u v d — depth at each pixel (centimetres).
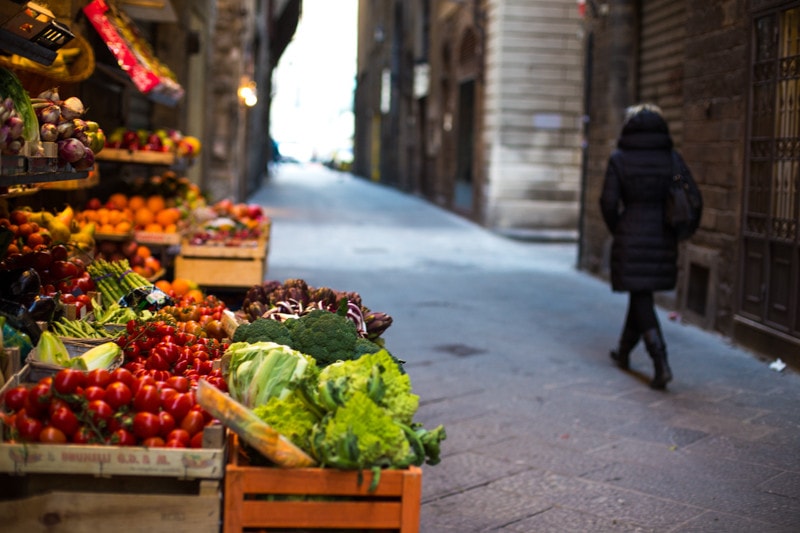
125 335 399
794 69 740
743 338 826
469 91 2366
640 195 700
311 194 3372
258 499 293
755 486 494
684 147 968
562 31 2025
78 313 431
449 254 1588
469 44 2320
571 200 2059
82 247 604
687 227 693
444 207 2670
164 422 295
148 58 805
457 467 527
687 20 955
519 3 2002
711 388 696
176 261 786
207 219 888
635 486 496
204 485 287
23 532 283
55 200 698
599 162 1323
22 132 362
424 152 3197
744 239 827
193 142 982
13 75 377
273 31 4675
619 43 1254
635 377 735
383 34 4362
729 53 856
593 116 1353
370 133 5019
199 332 436
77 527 284
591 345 861
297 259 1430
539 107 2030
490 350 833
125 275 540
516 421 616
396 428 298
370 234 1894
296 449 292
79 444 287
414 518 295
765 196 789
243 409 289
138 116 1105
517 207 2041
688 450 555
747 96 814
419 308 1045
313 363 336
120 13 784
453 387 702
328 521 292
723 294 876
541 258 1571
